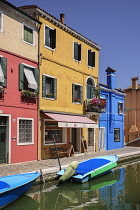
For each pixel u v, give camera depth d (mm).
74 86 18547
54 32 16250
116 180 12742
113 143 24594
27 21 14195
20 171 11047
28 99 14141
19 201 8969
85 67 19906
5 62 12672
